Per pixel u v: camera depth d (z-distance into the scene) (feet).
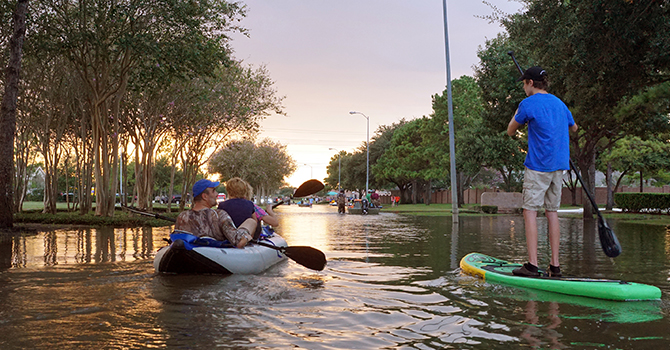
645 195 94.07
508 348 9.37
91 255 25.12
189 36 56.70
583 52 46.16
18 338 9.95
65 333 10.30
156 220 57.67
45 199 89.86
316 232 45.55
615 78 48.75
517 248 29.60
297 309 12.67
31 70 69.87
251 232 20.44
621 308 12.79
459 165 142.41
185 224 19.45
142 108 82.23
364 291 15.23
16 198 82.07
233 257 18.54
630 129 73.82
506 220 73.10
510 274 17.08
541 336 10.18
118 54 55.21
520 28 68.08
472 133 123.85
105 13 54.85
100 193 65.21
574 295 14.53
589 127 76.84
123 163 95.96
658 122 73.31
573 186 151.64
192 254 17.88
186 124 87.45
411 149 182.91
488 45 78.95
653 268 20.42
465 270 19.42
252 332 10.44
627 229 49.62
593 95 53.57
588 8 44.29
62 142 99.09
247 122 89.25
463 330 10.68
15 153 86.79
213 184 20.07
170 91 76.59
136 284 16.15
